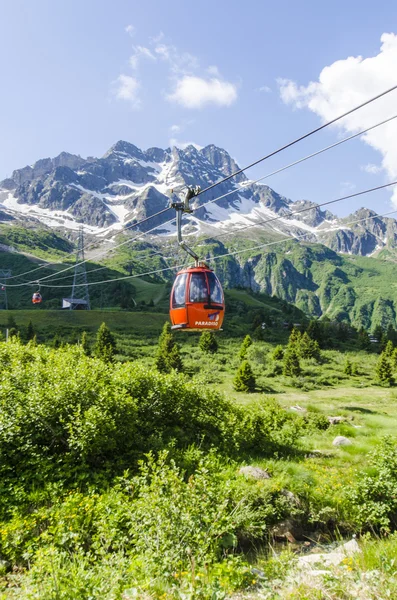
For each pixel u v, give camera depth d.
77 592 6.34
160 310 147.50
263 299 190.38
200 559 7.59
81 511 10.29
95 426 13.73
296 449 19.36
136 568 7.39
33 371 17.22
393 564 6.96
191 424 18.64
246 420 18.86
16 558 8.93
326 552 10.59
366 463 16.91
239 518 10.69
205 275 15.50
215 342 83.06
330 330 123.12
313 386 62.00
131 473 13.73
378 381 67.56
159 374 19.94
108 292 194.38
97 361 19.89
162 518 8.37
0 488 11.55
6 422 13.47
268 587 6.98
